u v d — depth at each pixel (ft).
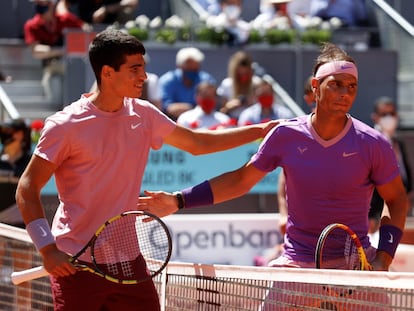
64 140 46.32
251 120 123.24
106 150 46.83
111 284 47.24
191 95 130.41
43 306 59.77
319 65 51.34
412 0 159.63
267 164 52.80
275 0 151.74
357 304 43.57
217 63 142.10
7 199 98.37
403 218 52.65
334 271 44.50
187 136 51.67
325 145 51.39
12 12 169.78
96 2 157.38
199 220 95.25
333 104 50.44
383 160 51.60
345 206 51.55
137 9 172.24
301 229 52.21
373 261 51.65
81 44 135.85
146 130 48.67
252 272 48.78
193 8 155.94
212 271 51.26
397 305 42.09
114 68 46.52
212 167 112.88
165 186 111.96
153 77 128.06
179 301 53.42
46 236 45.39
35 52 145.59
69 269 45.19
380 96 145.28
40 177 46.39
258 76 141.18
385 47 149.89
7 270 64.95
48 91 144.25
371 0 154.51
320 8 155.63
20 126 98.53
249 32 144.87
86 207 46.83
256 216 96.12
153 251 51.93
